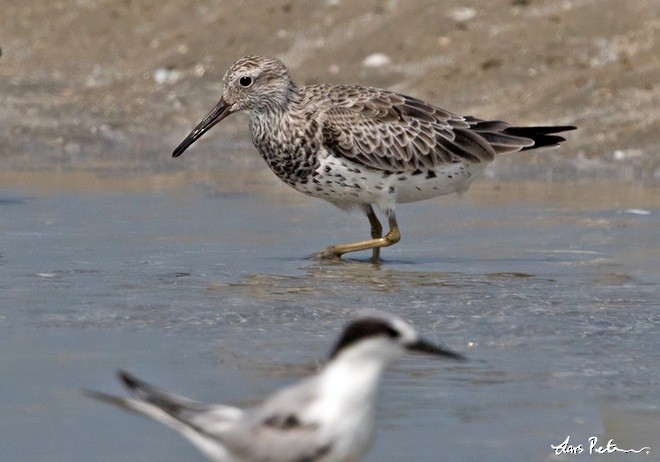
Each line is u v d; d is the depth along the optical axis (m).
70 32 28.47
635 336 10.90
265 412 6.55
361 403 6.55
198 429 6.45
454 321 11.37
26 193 18.23
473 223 16.25
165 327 11.06
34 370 9.77
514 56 22.88
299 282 12.94
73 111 23.91
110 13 28.75
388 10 25.55
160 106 24.03
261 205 17.56
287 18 26.19
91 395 6.86
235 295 12.29
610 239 15.07
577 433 8.57
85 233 15.38
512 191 18.44
